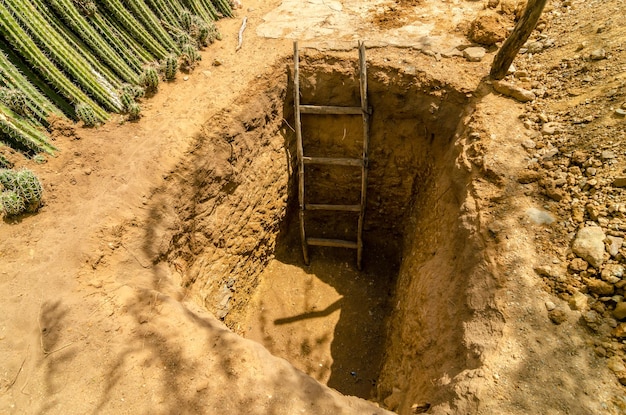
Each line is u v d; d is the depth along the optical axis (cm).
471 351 311
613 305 292
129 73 557
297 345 611
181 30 627
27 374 310
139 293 372
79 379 308
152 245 427
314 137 647
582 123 408
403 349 455
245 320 630
